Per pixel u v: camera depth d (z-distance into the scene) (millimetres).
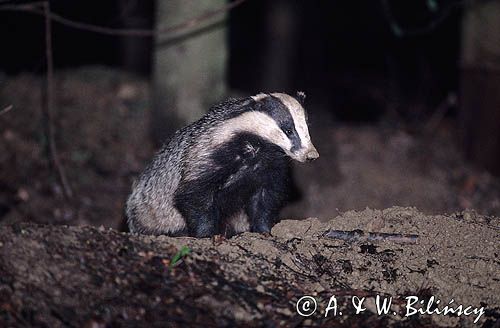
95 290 6340
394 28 15914
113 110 16547
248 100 8391
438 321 6688
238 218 8891
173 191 8500
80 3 21516
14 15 20688
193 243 7324
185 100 14891
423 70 21172
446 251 7488
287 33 22859
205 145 8258
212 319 6266
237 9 25203
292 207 15094
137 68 23719
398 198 15766
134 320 6129
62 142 15141
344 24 24016
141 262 6777
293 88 22984
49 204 13594
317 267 7262
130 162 15094
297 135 8203
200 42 14703
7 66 21031
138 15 22234
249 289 6711
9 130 15180
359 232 7707
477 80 17516
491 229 7828
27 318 5980
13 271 6344
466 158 17781
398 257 7410
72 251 6723
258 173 8508
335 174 16203
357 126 19312
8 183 13805
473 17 17297
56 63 22375
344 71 23094
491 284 7086
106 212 13656
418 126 19500
